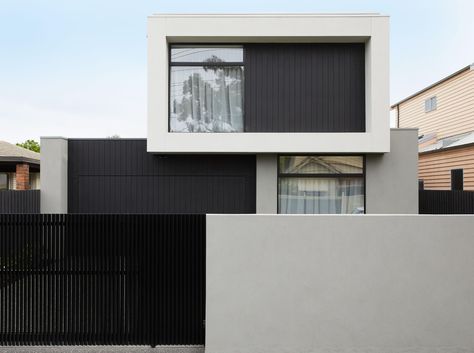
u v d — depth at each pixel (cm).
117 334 466
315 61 907
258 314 450
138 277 468
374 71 861
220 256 450
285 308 450
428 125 1831
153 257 468
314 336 451
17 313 466
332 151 862
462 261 453
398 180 906
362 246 452
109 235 468
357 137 861
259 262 450
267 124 905
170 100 910
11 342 464
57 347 466
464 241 453
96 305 468
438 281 452
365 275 452
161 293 468
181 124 912
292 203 912
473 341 452
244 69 908
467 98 1516
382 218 452
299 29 864
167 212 923
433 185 1573
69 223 468
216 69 913
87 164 926
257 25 865
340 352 450
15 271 465
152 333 466
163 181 924
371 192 905
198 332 467
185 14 864
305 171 912
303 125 903
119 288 468
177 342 466
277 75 907
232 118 915
